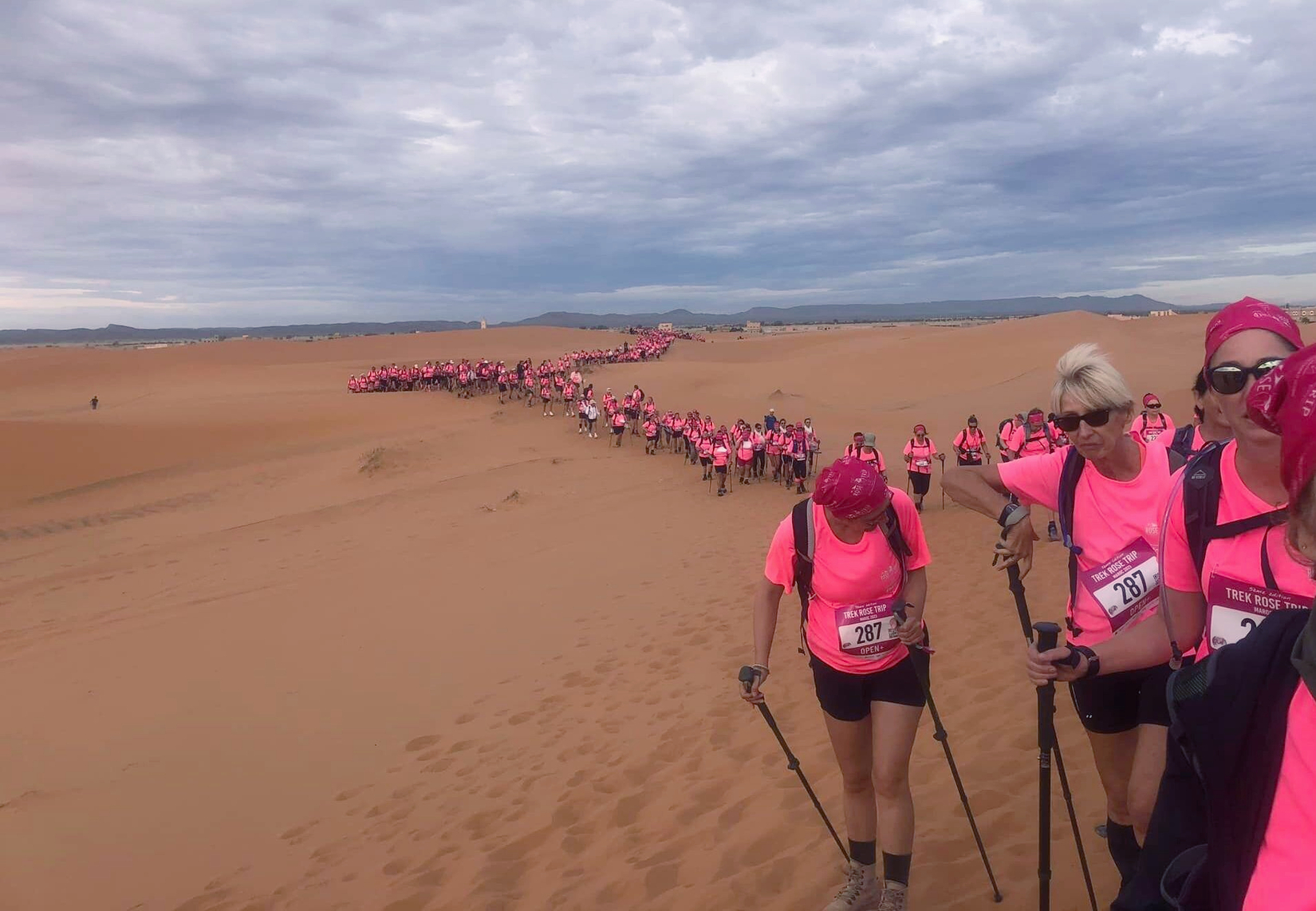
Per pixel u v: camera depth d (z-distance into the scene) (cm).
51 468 3356
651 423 3416
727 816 564
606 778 685
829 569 389
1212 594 240
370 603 1470
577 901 498
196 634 1369
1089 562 333
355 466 3384
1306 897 144
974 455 1891
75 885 641
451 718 909
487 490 2734
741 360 9825
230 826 719
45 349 15700
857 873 414
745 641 999
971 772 541
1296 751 149
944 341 7550
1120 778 346
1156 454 321
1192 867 180
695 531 1850
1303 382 147
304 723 944
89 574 2036
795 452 2461
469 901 527
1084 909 379
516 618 1273
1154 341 7438
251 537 2303
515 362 9144
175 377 8188
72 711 1055
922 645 393
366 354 11431
